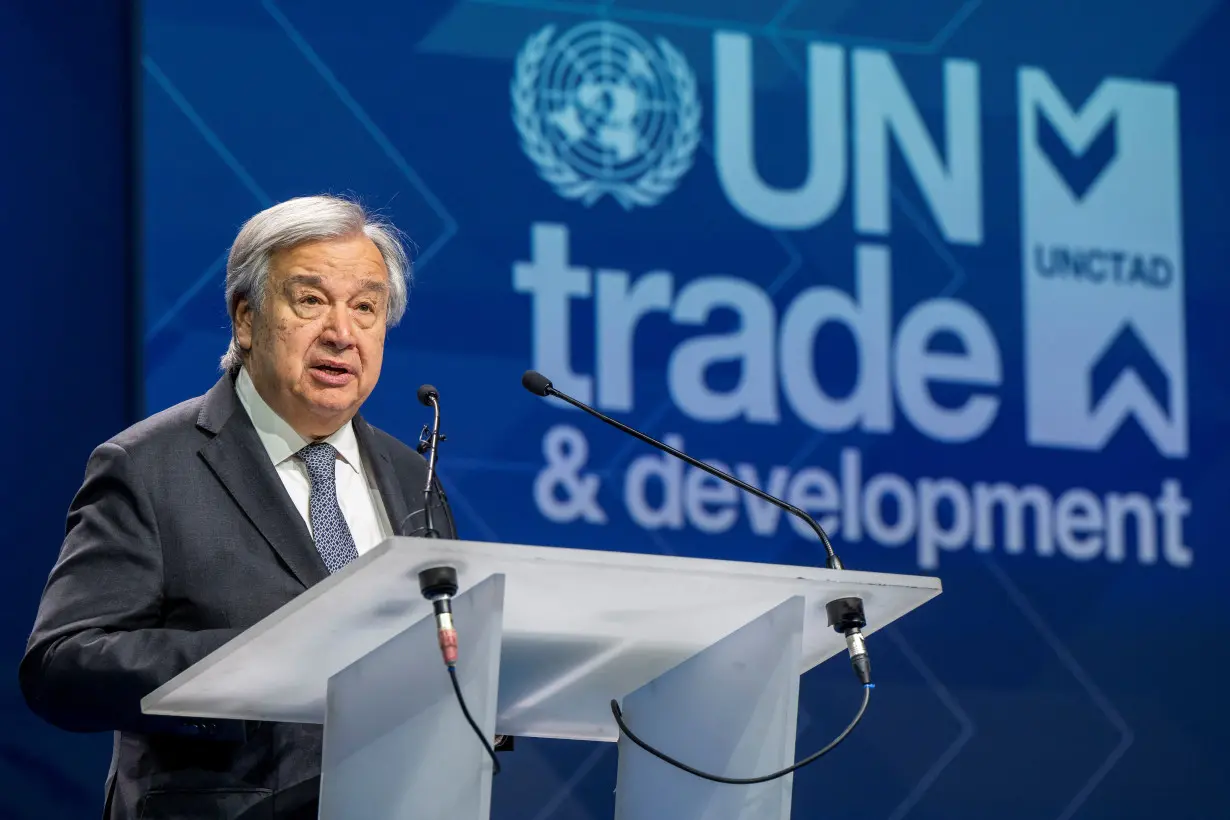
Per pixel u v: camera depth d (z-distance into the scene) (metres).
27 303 8.02
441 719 3.27
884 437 9.26
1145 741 9.33
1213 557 9.73
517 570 3.22
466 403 8.49
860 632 3.62
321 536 4.68
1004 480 9.44
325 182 8.41
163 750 4.13
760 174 9.32
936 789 8.91
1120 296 9.92
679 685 3.88
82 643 3.97
